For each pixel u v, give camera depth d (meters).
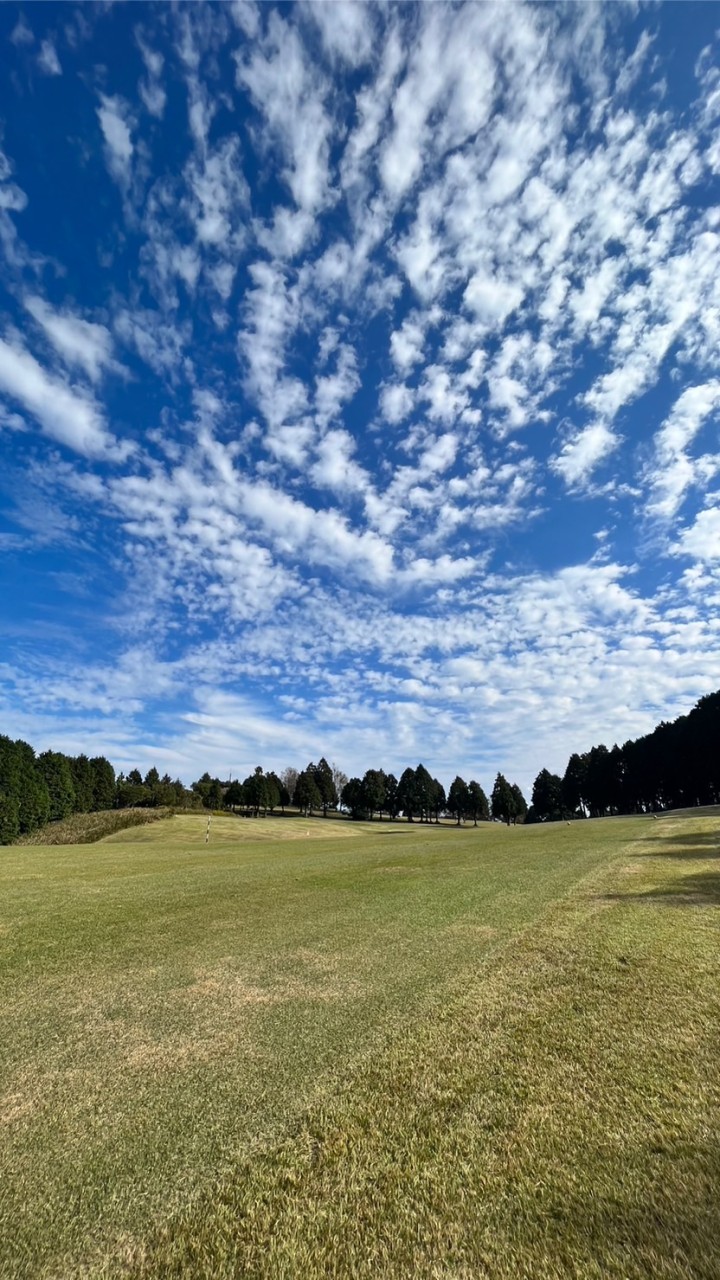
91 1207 2.58
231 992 5.31
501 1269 2.19
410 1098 3.40
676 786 63.44
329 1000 5.03
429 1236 2.37
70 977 5.82
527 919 7.66
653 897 8.66
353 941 6.95
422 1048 4.02
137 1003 5.09
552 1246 2.29
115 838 43.97
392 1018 4.57
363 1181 2.71
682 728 63.38
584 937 6.62
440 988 5.20
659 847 15.34
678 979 5.10
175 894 10.66
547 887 10.06
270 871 14.20
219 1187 2.70
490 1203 2.53
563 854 15.45
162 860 18.20
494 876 11.84
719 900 8.25
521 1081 3.53
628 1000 4.69
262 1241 2.37
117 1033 4.46
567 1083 3.49
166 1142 3.05
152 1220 2.50
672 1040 3.96
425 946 6.60
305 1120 3.21
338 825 61.91
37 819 62.56
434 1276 2.18
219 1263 2.27
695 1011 4.41
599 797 74.69
